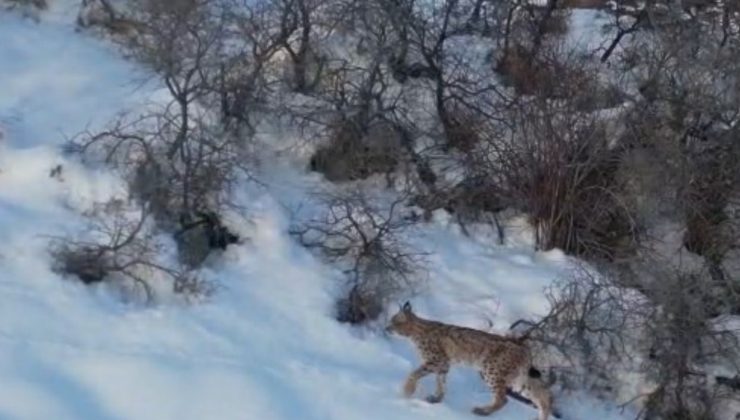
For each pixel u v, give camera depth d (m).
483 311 23.50
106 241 23.16
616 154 26.31
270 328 22.14
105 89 27.94
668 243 26.44
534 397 19.75
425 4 32.34
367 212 23.86
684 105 26.39
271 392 19.95
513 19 33.97
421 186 26.61
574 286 22.97
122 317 21.62
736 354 22.69
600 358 22.66
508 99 28.64
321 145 26.91
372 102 28.36
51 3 31.09
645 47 29.88
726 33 28.70
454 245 25.59
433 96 28.22
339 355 21.88
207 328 21.75
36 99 27.25
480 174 26.34
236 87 26.12
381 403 20.12
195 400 19.39
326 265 23.88
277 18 31.16
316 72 27.77
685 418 22.14
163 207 23.94
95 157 24.97
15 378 19.11
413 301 23.47
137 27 29.83
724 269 25.98
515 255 25.66
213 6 31.77
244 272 23.62
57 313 21.31
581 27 33.44
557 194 25.58
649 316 22.50
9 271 22.14
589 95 27.16
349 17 28.56
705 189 26.09
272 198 25.08
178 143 24.41
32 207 24.03
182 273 22.78
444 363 19.98
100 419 18.56
